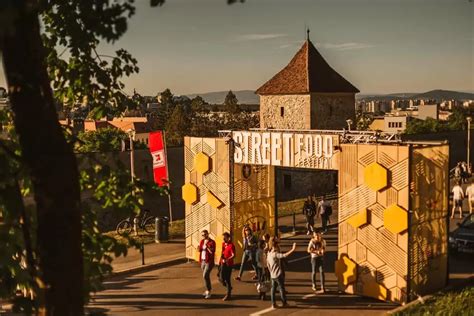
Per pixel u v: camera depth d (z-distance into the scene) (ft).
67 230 14.37
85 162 20.86
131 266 66.18
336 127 169.07
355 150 52.11
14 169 17.21
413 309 47.01
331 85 167.02
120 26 16.53
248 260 66.74
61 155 14.32
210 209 67.26
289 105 169.07
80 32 19.51
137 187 20.54
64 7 19.42
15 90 13.98
